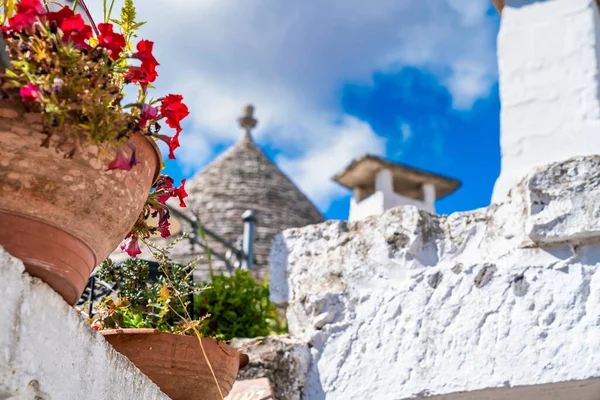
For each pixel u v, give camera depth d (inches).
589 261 150.8
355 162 488.1
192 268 138.4
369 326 163.9
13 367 77.9
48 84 83.4
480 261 159.2
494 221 161.8
